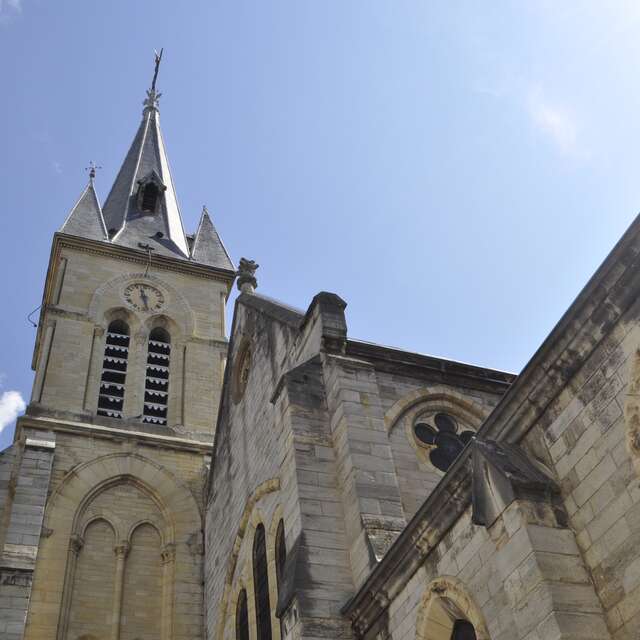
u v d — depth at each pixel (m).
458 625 13.23
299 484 17.45
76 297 38.06
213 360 38.19
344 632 15.13
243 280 29.44
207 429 34.69
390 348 20.98
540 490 11.23
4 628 24.38
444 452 19.70
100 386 35.25
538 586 10.34
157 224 46.66
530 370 12.06
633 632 9.76
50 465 29.48
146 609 27.78
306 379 19.47
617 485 10.48
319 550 16.44
